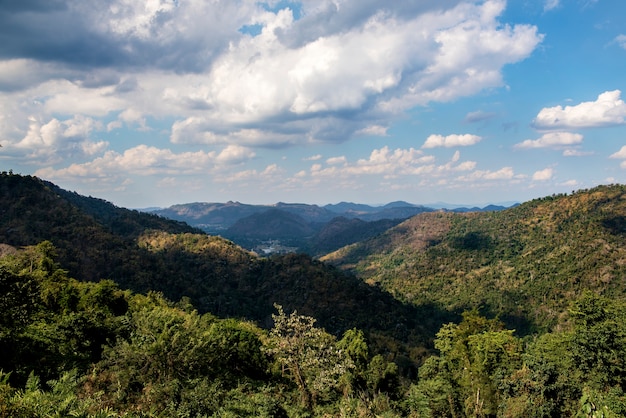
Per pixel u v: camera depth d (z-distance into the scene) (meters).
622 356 27.02
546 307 94.56
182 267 103.25
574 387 26.17
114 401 15.88
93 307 28.61
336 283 101.94
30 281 20.02
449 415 28.39
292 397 21.95
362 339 39.31
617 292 83.75
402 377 52.47
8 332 16.81
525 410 26.12
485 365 34.12
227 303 90.00
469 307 112.44
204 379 18.94
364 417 20.44
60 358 18.20
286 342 20.02
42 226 86.31
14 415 9.16
